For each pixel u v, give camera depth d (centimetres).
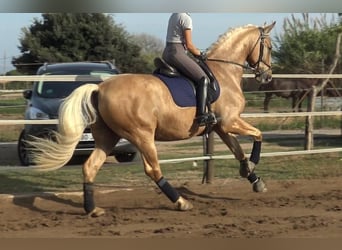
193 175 1098
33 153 832
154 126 770
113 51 3644
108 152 798
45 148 759
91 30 3581
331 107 2053
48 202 864
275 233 666
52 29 3575
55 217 772
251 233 666
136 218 759
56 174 1134
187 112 782
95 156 788
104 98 755
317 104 2094
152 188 945
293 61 2486
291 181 1002
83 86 760
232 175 1084
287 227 694
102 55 3641
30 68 3478
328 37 2503
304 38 2542
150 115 760
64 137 748
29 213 804
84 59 3600
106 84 768
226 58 841
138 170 1159
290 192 923
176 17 782
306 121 1342
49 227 716
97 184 1001
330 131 1925
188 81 788
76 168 1113
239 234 663
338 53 1727
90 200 772
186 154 1402
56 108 1162
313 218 738
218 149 1498
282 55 2550
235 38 856
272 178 1051
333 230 679
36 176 1110
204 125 799
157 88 767
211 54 842
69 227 715
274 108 2531
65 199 882
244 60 862
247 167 859
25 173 1145
